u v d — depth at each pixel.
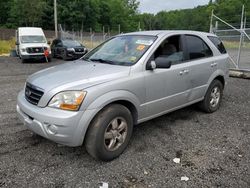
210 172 3.47
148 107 4.21
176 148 4.14
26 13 41.84
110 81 3.66
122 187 3.15
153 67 4.12
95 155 3.58
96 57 4.72
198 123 5.22
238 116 5.67
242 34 11.44
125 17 80.69
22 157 3.79
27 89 3.88
